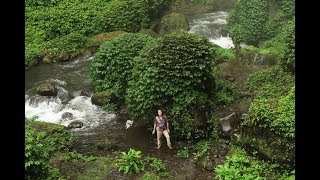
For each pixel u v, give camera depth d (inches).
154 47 510.3
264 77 549.0
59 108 589.9
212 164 430.6
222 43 807.1
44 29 887.1
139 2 910.4
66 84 675.4
